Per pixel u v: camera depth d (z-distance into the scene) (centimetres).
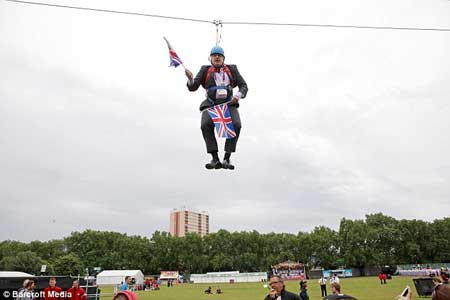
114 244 12581
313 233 12344
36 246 12256
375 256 10856
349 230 11394
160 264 12406
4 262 9544
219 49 716
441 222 11419
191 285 7831
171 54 700
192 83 709
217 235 12888
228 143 709
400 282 5216
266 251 12550
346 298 508
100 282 7719
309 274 9969
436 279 1197
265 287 5625
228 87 713
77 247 12419
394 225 11412
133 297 543
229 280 9688
